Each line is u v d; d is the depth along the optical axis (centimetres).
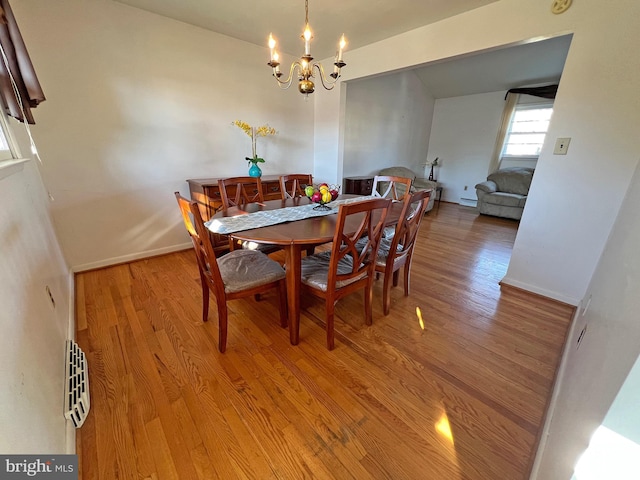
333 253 143
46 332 114
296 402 128
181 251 311
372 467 102
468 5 221
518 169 527
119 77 242
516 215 473
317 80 376
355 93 473
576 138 191
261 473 100
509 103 540
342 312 202
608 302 86
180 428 115
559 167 201
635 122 170
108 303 205
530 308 208
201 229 136
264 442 110
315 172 417
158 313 194
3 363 69
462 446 109
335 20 251
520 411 124
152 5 234
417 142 640
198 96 289
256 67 325
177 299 212
